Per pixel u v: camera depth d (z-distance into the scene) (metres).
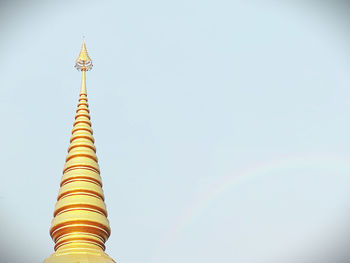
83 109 25.19
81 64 27.44
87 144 23.44
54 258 18.77
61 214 20.41
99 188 21.83
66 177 21.89
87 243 19.69
